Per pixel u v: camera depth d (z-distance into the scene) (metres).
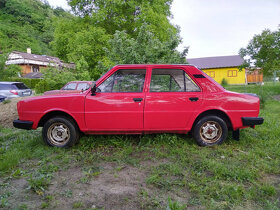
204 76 3.71
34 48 61.59
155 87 3.70
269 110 7.39
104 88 3.71
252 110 3.64
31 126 3.75
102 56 16.16
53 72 14.91
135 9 16.72
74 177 2.74
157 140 3.93
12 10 72.62
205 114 3.79
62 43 17.70
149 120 3.62
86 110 3.63
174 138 3.86
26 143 4.05
